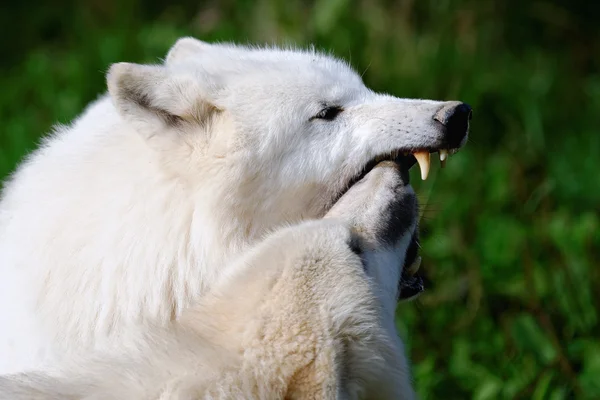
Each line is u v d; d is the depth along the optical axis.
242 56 8.55
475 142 14.98
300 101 8.01
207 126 7.79
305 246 6.02
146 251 7.43
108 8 19.31
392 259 6.60
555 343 10.02
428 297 11.07
